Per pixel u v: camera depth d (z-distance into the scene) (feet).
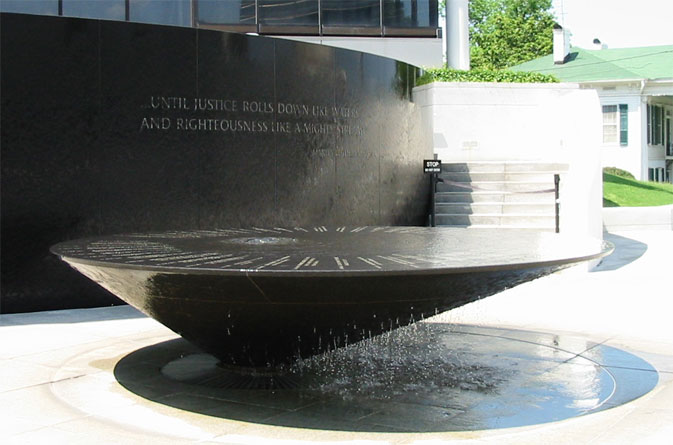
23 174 29.94
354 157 39.40
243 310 16.52
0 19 29.43
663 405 16.97
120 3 47.65
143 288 16.93
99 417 16.33
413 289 15.85
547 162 54.49
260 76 35.04
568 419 15.98
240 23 55.06
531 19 162.50
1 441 14.83
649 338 24.22
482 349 22.68
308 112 36.91
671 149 128.06
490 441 14.61
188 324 17.84
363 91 39.86
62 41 30.45
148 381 19.22
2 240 29.71
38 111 30.09
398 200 42.91
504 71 61.93
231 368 19.80
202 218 33.45
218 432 15.26
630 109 114.62
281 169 35.83
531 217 44.93
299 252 17.87
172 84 32.63
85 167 30.99
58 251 18.25
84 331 26.40
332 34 59.88
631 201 79.41
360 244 19.71
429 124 52.31
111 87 31.42
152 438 14.92
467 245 19.45
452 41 67.41
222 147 33.88
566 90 58.39
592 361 21.16
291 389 18.28
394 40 61.36
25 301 30.19
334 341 17.95
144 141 32.09
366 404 17.11
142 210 32.12
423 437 14.89
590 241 20.54
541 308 29.66
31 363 21.49
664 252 47.80
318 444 14.51
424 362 20.94
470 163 51.01
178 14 50.75
